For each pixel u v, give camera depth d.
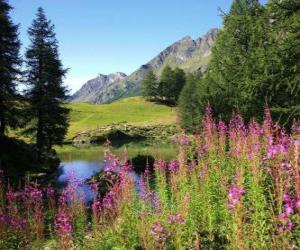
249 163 8.38
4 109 38.41
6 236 9.27
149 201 9.22
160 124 112.81
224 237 7.70
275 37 21.17
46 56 43.06
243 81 23.20
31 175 32.53
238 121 13.35
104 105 162.88
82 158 56.66
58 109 43.88
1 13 37.47
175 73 171.88
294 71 19.45
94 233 9.32
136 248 8.08
